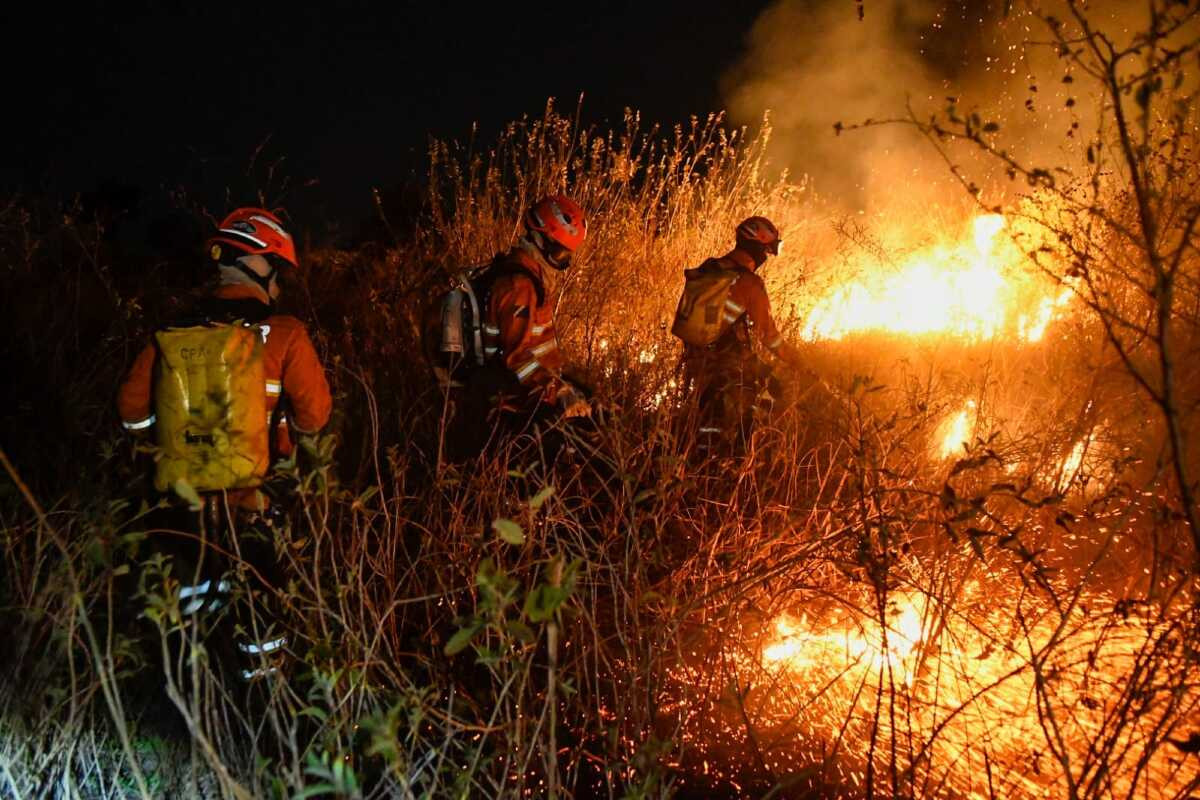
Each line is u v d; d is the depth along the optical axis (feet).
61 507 13.32
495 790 9.66
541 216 14.92
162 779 10.11
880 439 14.99
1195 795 10.09
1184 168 10.96
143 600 11.94
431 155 25.72
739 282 17.31
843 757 11.09
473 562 12.65
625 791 10.00
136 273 23.47
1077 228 13.57
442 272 23.49
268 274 11.75
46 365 17.56
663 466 13.05
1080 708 11.57
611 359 20.15
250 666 11.42
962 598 13.89
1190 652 9.84
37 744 10.03
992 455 11.28
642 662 11.62
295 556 10.64
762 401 16.99
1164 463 9.95
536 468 14.52
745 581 12.60
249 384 10.98
